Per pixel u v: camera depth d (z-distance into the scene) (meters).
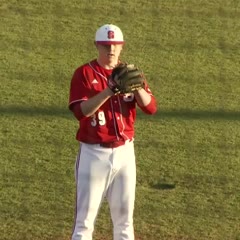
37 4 52.78
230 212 30.09
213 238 28.02
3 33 49.09
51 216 29.30
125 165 23.80
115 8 52.81
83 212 23.73
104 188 23.88
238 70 46.22
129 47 48.34
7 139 36.28
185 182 32.66
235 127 38.75
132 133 24.06
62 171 33.34
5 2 52.81
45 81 43.50
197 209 30.25
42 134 37.09
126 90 22.66
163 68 45.97
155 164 34.34
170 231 28.42
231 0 54.16
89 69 23.58
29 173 32.94
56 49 47.53
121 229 24.12
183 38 49.81
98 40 23.44
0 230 28.00
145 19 51.72
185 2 53.84
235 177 33.28
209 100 42.16
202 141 37.03
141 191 31.58
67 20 50.97
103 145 23.52
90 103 22.77
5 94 41.59
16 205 30.02
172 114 40.16
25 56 46.53
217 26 51.53
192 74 45.38
